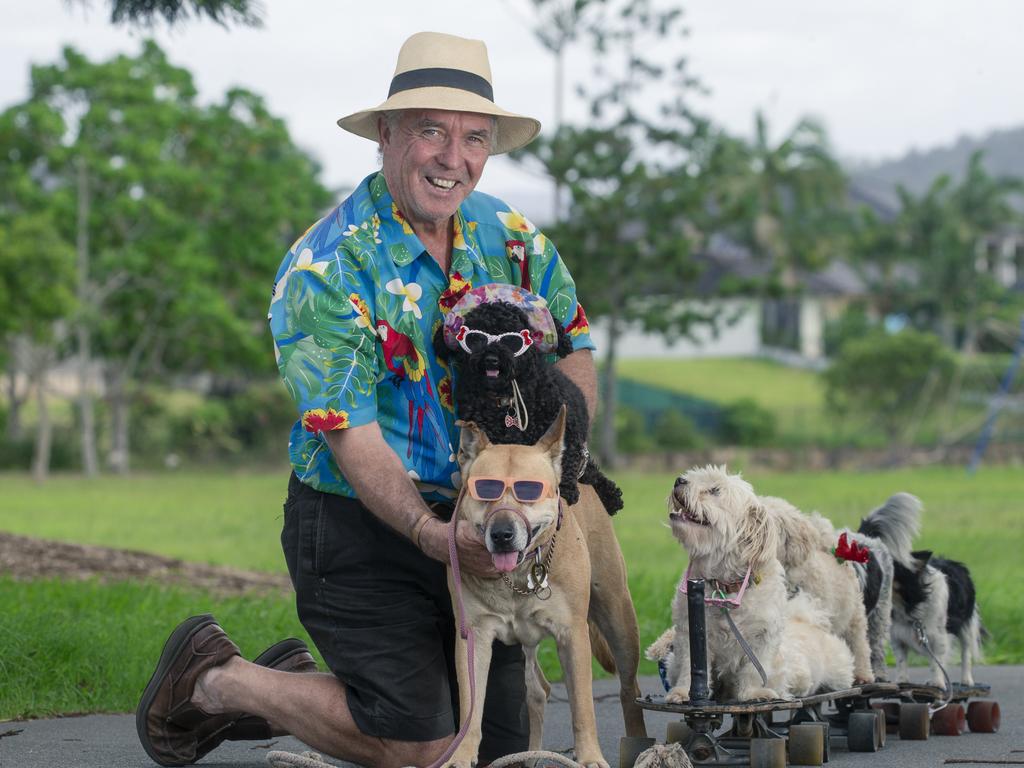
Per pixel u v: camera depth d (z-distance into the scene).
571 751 5.57
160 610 9.28
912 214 61.06
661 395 56.06
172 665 5.27
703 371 61.91
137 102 39.69
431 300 4.97
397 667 4.86
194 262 40.31
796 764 5.54
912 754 5.95
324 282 4.80
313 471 4.96
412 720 4.86
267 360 44.12
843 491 28.61
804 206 60.91
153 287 40.91
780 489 29.55
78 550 12.33
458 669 4.75
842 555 6.11
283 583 11.74
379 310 4.88
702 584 5.08
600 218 39.03
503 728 5.20
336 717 4.95
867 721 5.98
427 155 4.85
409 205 4.93
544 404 4.76
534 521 4.44
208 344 43.56
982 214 60.28
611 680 8.57
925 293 59.44
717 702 5.12
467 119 4.89
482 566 4.57
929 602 6.91
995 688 8.30
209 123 42.41
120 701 7.04
